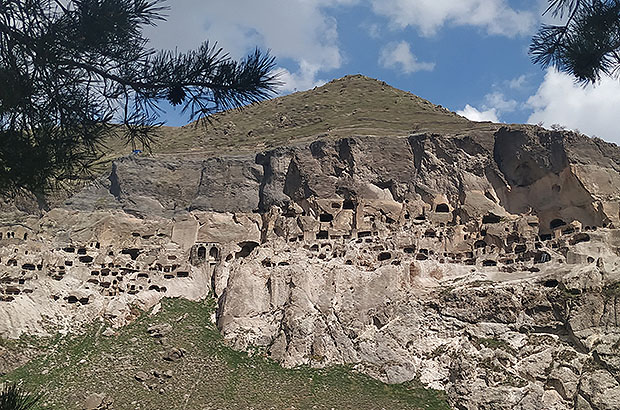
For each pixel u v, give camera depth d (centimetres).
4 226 8188
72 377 6300
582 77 1392
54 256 7838
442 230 7919
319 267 7662
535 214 7781
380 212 8175
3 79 1241
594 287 6581
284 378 6481
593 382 5862
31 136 1291
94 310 7469
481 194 8062
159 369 6556
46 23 1255
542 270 7150
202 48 1345
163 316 7569
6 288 7262
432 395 6269
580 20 1369
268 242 8162
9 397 1062
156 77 1323
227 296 7562
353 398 6119
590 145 7644
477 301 6931
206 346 7069
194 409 5928
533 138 7838
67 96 1318
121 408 5856
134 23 1290
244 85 1344
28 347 6756
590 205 7412
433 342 6838
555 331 6594
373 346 6812
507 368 6297
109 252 8162
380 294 7250
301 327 6975
